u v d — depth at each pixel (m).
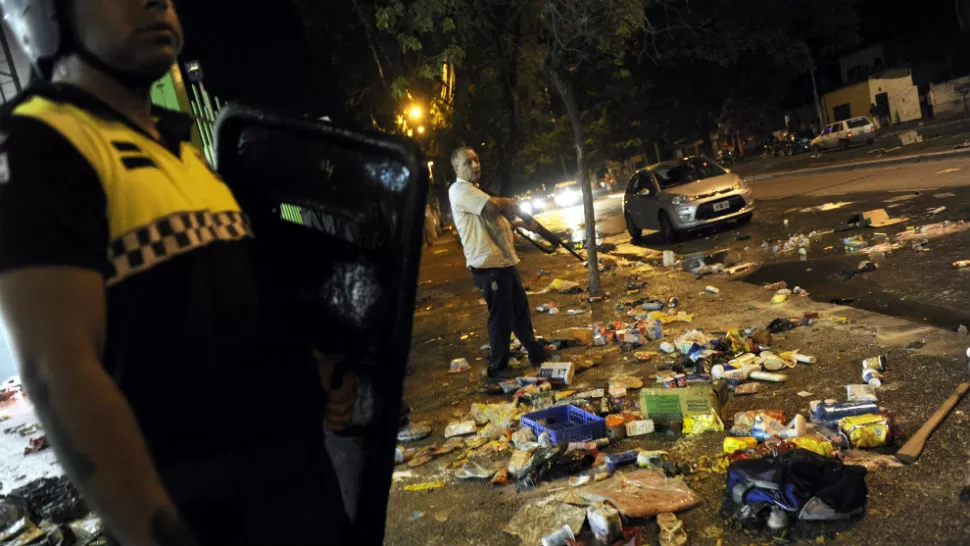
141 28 1.21
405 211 1.32
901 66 44.00
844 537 3.10
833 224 12.07
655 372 5.96
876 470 3.61
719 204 14.20
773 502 3.31
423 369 7.48
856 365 5.19
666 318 7.61
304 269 1.47
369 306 1.38
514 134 14.69
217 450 1.21
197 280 1.17
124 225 1.10
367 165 1.38
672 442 4.45
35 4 1.18
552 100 27.81
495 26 12.21
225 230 1.27
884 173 17.72
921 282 7.40
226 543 1.22
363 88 16.03
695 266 10.90
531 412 5.07
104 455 0.95
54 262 0.96
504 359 6.68
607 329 7.56
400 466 4.88
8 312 0.94
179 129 1.37
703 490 3.74
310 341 1.47
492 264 6.48
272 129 1.49
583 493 3.84
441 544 3.68
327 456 1.43
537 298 10.47
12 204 0.95
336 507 1.39
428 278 15.05
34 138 1.01
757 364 5.43
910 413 4.19
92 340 1.00
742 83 43.97
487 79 15.35
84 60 1.21
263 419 1.28
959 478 3.36
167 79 5.85
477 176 6.59
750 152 54.69
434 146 18.00
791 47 37.47
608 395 5.61
